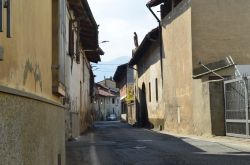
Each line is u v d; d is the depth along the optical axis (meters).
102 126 51.69
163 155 13.82
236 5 25.61
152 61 39.16
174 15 29.06
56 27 9.17
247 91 18.94
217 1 25.52
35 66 6.44
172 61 29.95
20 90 5.19
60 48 9.29
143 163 12.00
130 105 64.31
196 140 19.66
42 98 6.69
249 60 25.47
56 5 9.24
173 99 29.73
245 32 25.48
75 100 22.62
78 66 25.17
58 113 8.95
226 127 21.31
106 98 111.50
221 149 15.34
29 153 5.59
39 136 6.41
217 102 21.69
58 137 8.88
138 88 51.56
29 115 5.64
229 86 20.91
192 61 25.20
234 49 25.45
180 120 27.70
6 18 4.51
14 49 4.95
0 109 4.18
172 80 30.02
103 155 14.10
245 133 19.30
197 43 25.31
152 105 39.56
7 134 4.43
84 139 21.95
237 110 20.05
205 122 22.47
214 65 24.23
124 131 32.88
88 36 27.22
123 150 15.73
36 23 6.52
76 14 21.36
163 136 23.98
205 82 22.50
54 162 8.12
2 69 4.42
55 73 8.85
